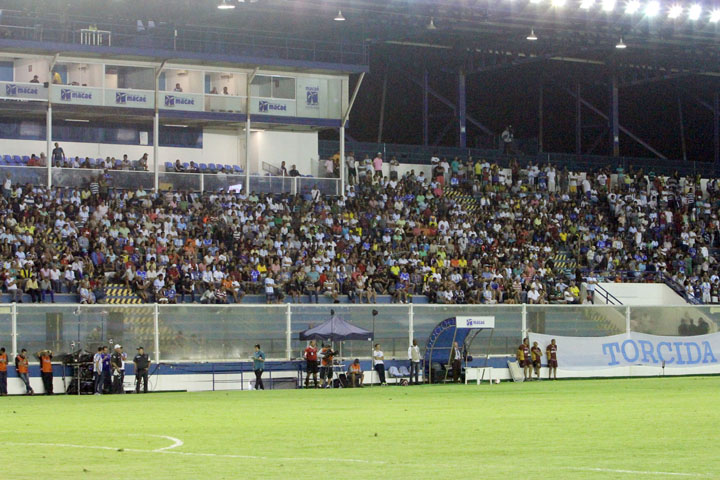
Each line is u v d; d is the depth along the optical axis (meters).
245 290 54.41
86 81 59.66
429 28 66.81
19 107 57.59
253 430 20.92
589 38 72.69
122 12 60.31
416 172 72.00
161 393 42.25
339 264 57.72
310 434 19.88
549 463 14.97
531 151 81.00
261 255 56.72
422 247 61.75
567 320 51.72
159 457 15.87
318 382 46.00
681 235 70.94
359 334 45.38
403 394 37.56
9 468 14.56
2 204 53.06
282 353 46.97
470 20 66.31
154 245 54.38
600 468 14.31
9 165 56.44
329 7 62.47
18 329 42.53
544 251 65.94
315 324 47.59
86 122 62.22
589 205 72.31
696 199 76.44
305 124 65.56
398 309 48.69
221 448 17.25
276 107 64.75
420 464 14.86
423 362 48.62
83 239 53.00
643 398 32.97
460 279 59.53
